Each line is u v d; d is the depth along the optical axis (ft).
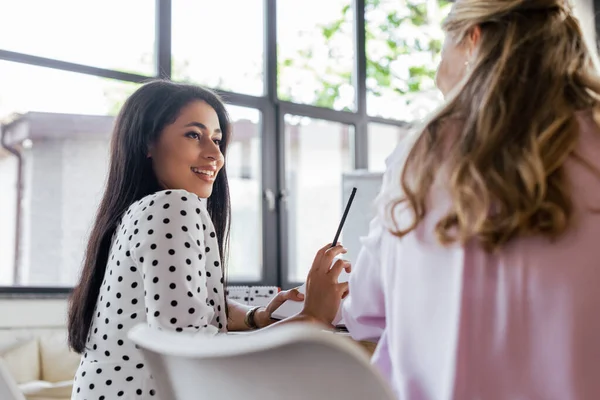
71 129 16.05
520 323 3.17
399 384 3.40
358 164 20.54
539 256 3.18
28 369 13.83
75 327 5.09
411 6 21.90
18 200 15.69
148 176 5.64
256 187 18.70
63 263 16.06
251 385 2.44
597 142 3.36
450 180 3.35
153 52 17.01
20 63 15.38
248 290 8.04
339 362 2.18
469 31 3.84
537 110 3.37
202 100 5.88
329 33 20.38
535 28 3.60
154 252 4.54
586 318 3.11
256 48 18.90
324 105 20.16
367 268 3.86
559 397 3.08
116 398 4.67
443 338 3.27
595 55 3.78
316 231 19.62
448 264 3.33
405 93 21.58
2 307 14.47
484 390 3.16
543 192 3.17
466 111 3.54
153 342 2.74
